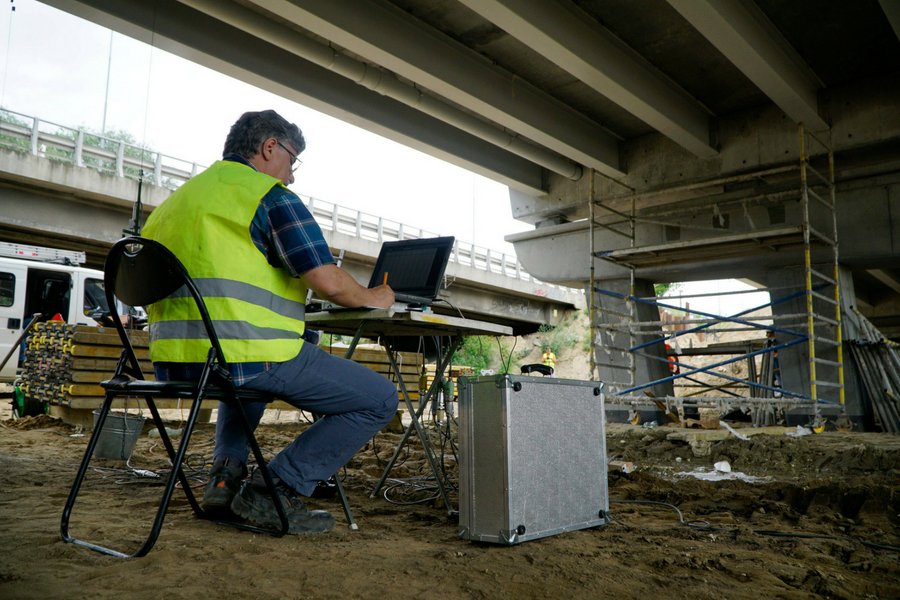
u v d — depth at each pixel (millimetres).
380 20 8500
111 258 2145
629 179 12234
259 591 1654
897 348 11039
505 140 11703
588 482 2707
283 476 2398
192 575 1766
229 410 2605
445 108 10703
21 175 16281
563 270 13492
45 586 1614
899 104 9328
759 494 3713
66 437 6152
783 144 10453
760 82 8836
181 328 2127
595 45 8766
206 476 3949
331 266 2279
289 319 2297
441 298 3273
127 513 2656
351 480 3990
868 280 20547
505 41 9320
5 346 11992
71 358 6590
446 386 4977
